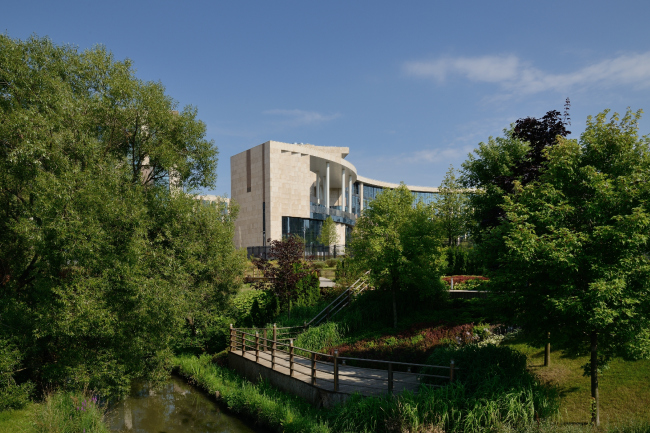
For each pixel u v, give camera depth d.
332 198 72.31
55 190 9.93
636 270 7.45
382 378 11.48
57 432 9.30
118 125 13.55
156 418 12.27
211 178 16.16
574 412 8.98
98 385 11.66
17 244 12.27
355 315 17.92
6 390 10.38
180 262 14.23
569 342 8.91
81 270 10.70
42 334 10.42
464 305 18.56
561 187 8.87
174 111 15.71
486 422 7.91
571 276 8.08
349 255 21.44
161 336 12.95
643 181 7.80
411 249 16.56
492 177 17.58
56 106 11.39
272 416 10.74
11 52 11.59
